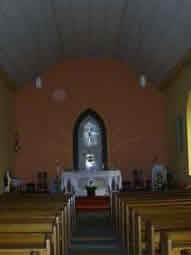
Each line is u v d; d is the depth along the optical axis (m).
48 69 17.05
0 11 9.54
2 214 5.78
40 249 3.61
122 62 17.12
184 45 11.10
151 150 16.83
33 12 10.69
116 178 14.63
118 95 17.03
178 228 4.31
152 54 13.77
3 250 3.54
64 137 16.86
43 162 16.72
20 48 12.64
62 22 12.48
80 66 17.11
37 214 5.83
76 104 16.95
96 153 16.89
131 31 12.95
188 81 12.55
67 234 7.79
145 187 15.63
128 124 16.92
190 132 13.06
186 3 8.96
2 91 14.02
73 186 14.59
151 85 17.06
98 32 13.96
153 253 4.49
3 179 13.99
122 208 8.02
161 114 16.94
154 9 10.34
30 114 16.84
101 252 7.54
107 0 10.95
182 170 13.93
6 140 14.71
